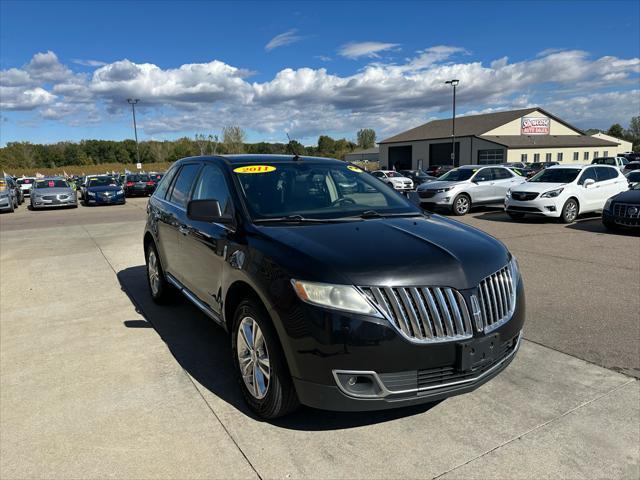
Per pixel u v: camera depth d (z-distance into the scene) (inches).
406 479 102.3
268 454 111.0
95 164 4079.7
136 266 318.7
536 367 153.3
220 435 118.8
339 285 104.3
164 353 169.3
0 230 546.0
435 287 107.3
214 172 169.8
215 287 147.4
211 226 153.0
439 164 2532.0
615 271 280.4
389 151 2856.8
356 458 109.2
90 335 188.5
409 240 122.2
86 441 117.0
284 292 110.0
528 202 517.0
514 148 2172.7
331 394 105.8
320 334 104.3
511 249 357.1
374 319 103.0
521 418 124.3
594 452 110.3
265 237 125.9
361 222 138.3
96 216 703.1
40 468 107.2
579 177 525.7
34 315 216.2
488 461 107.5
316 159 181.8
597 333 181.2
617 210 430.9
